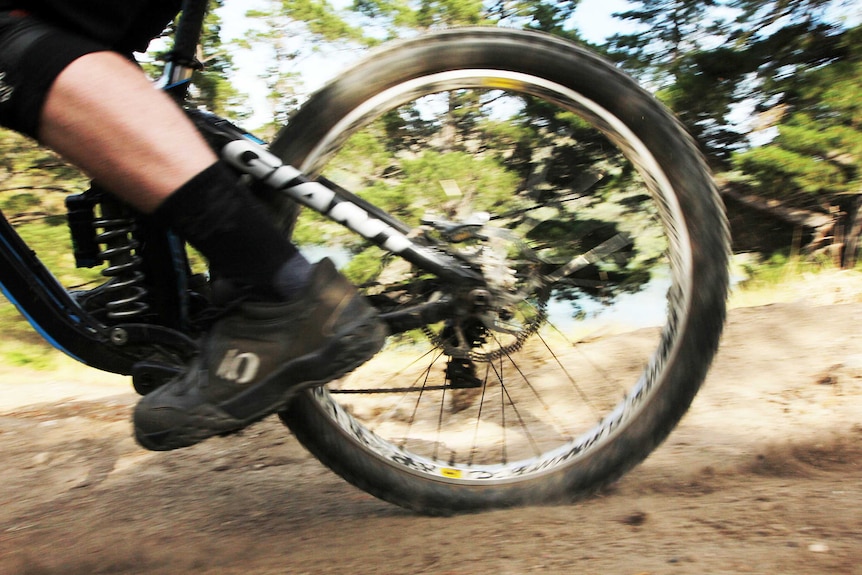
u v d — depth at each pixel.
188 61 1.47
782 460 1.84
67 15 1.14
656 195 1.55
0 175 6.00
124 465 2.43
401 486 1.63
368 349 1.29
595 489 1.63
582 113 1.56
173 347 1.43
